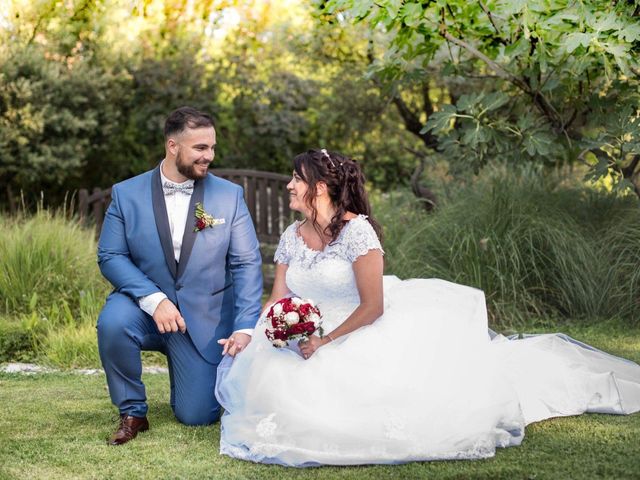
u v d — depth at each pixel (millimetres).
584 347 3926
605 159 5621
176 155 3494
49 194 15047
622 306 5887
